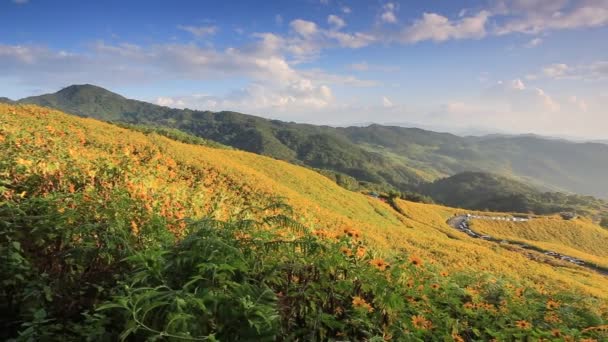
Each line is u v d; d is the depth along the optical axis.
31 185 7.16
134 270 3.96
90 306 4.16
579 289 21.66
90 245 4.56
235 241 4.74
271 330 3.27
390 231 27.23
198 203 10.88
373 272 5.16
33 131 15.16
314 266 4.94
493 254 27.92
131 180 9.12
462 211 109.62
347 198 50.16
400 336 4.71
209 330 3.17
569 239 93.19
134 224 5.67
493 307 7.38
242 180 24.30
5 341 3.36
